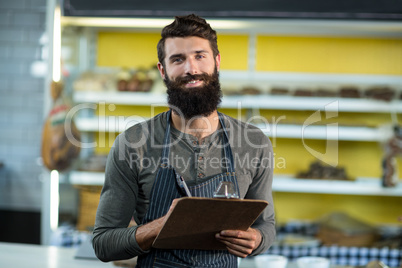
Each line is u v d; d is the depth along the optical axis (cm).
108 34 482
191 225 167
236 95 436
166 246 179
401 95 436
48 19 393
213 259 186
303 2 374
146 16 379
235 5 375
